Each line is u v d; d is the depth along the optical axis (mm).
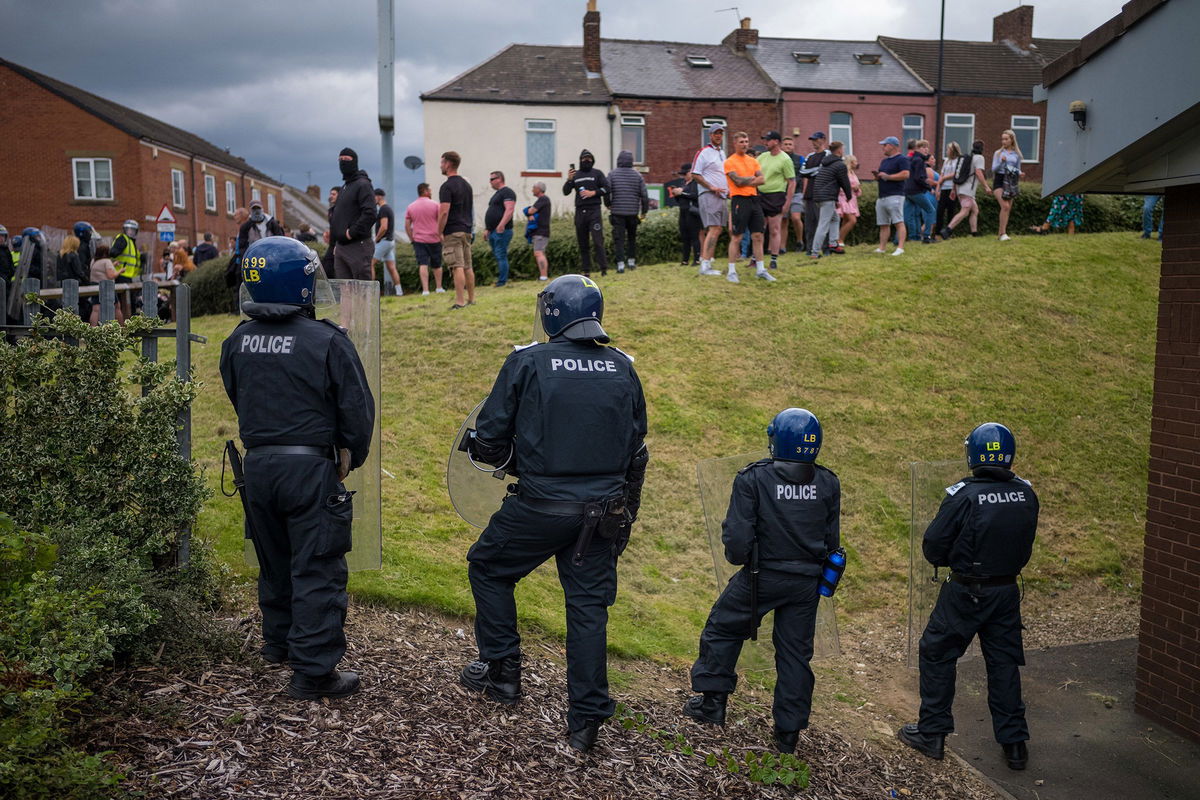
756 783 3996
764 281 11656
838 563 4309
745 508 4312
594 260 14195
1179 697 5316
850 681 5762
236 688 3537
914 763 4777
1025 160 29219
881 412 9070
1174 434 5332
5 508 3809
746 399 9008
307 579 3521
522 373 3551
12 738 2584
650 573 6648
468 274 11109
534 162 26141
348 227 9742
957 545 4781
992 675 4930
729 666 4465
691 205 12883
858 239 14984
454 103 25594
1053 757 5059
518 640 3928
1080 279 12070
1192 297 5203
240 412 3547
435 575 5363
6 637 2871
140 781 2869
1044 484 8508
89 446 3916
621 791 3539
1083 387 9898
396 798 3049
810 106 27297
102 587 3436
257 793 2922
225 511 5703
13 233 29781
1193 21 4500
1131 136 4910
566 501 3551
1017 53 30656
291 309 3494
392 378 8961
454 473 4391
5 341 3895
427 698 3797
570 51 28281
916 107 28062
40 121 29453
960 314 10977
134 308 13656
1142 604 5539
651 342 9859
